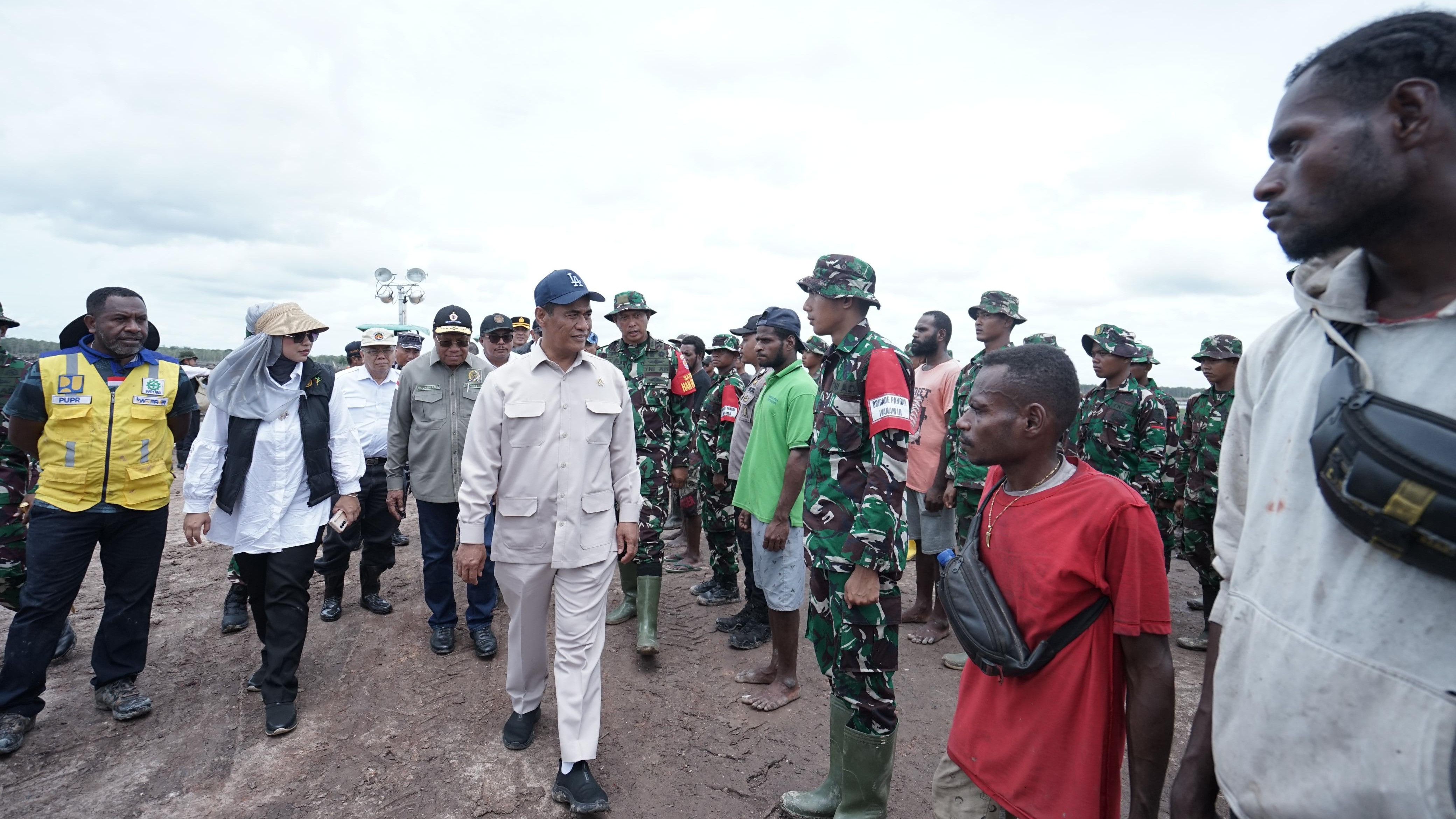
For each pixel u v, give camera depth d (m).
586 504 2.79
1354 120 0.81
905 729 3.28
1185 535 4.77
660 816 2.61
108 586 3.36
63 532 3.13
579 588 2.76
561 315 2.78
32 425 3.10
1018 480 1.62
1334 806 0.80
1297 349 0.98
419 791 2.75
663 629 4.53
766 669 3.72
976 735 1.63
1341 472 0.79
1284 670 0.86
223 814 2.60
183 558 6.02
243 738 3.13
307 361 3.53
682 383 4.67
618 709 3.42
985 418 1.58
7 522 3.76
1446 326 0.78
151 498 3.35
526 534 2.80
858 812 2.38
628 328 4.42
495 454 2.82
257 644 4.18
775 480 3.38
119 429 3.22
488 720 3.30
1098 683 1.45
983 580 1.59
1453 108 0.77
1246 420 1.11
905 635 4.40
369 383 5.11
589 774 2.65
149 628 3.52
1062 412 1.54
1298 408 0.93
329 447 3.54
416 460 4.04
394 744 3.08
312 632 4.36
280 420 3.29
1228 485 1.14
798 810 2.55
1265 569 0.93
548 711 3.40
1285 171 0.88
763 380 4.51
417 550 6.42
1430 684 0.73
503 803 2.67
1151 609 1.38
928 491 4.29
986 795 1.68
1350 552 0.81
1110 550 1.42
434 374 4.12
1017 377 1.54
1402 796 0.74
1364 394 0.80
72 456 3.12
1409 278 0.85
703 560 6.49
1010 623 1.52
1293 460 0.91
